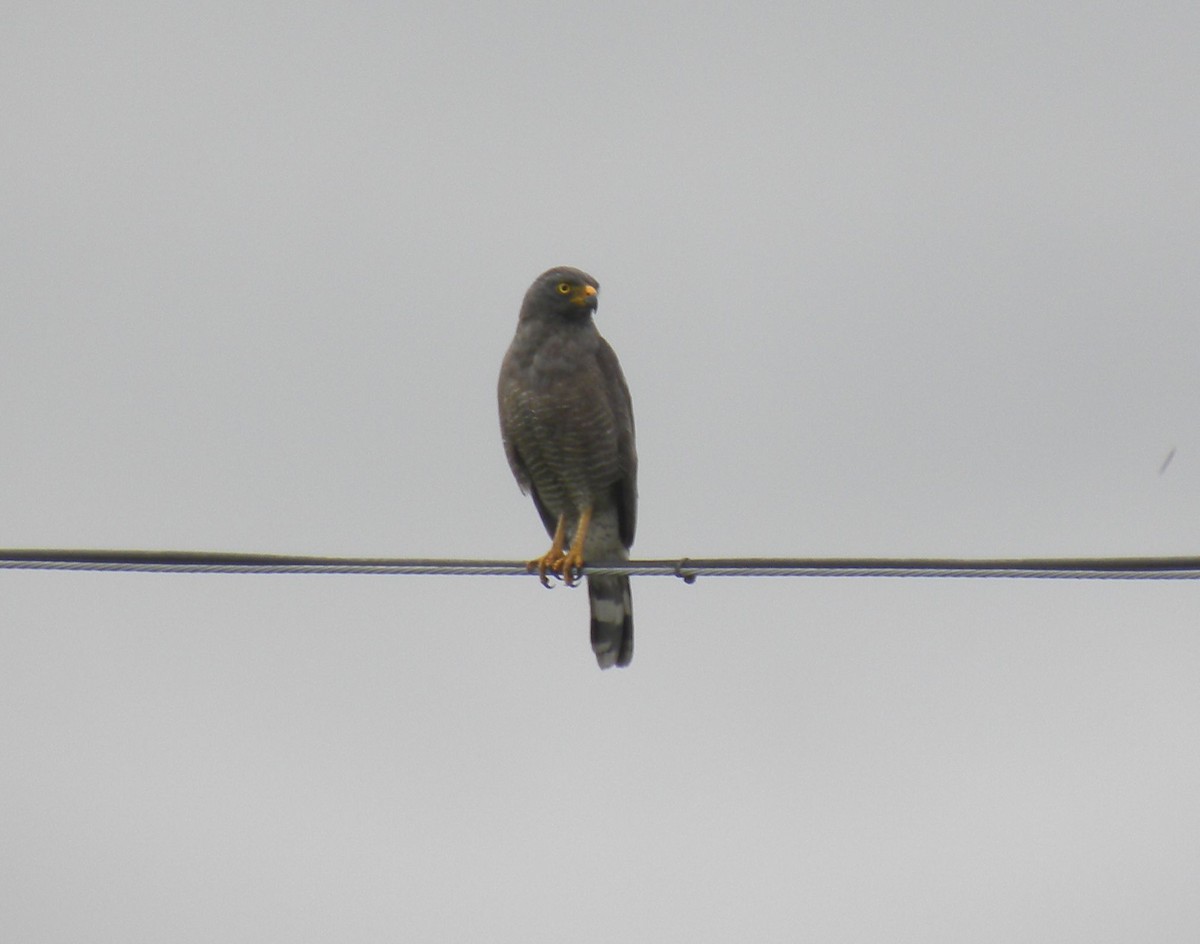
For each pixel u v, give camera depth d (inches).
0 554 427.2
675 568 430.9
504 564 433.7
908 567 414.3
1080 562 402.6
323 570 431.5
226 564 432.1
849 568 418.3
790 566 424.2
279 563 432.8
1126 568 400.2
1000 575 407.2
